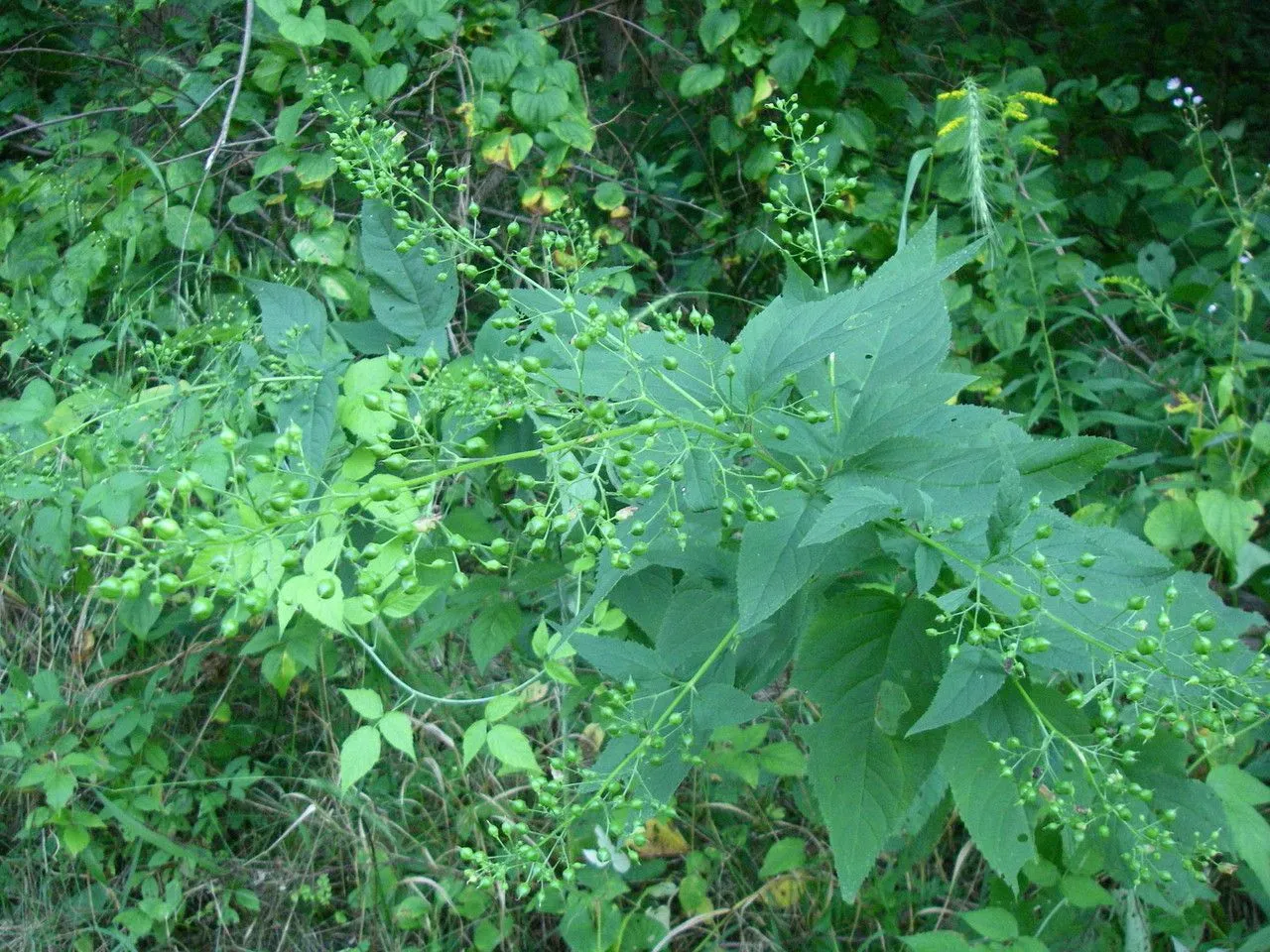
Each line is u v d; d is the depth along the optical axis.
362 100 3.72
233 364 2.65
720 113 4.80
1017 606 1.44
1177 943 2.60
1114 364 4.36
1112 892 2.75
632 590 1.93
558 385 1.62
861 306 1.42
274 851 3.21
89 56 4.64
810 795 2.90
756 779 2.76
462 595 2.28
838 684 1.57
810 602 1.74
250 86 4.04
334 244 3.68
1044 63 5.84
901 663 1.56
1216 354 4.04
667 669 1.76
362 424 1.78
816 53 4.38
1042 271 4.28
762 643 1.76
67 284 3.67
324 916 3.17
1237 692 1.42
